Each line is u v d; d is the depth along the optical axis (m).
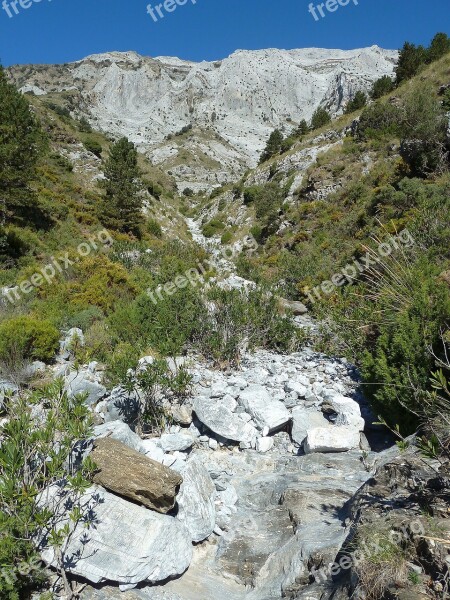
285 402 6.12
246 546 3.73
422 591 2.32
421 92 24.33
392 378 5.15
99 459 3.63
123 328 8.19
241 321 8.23
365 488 3.66
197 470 4.27
